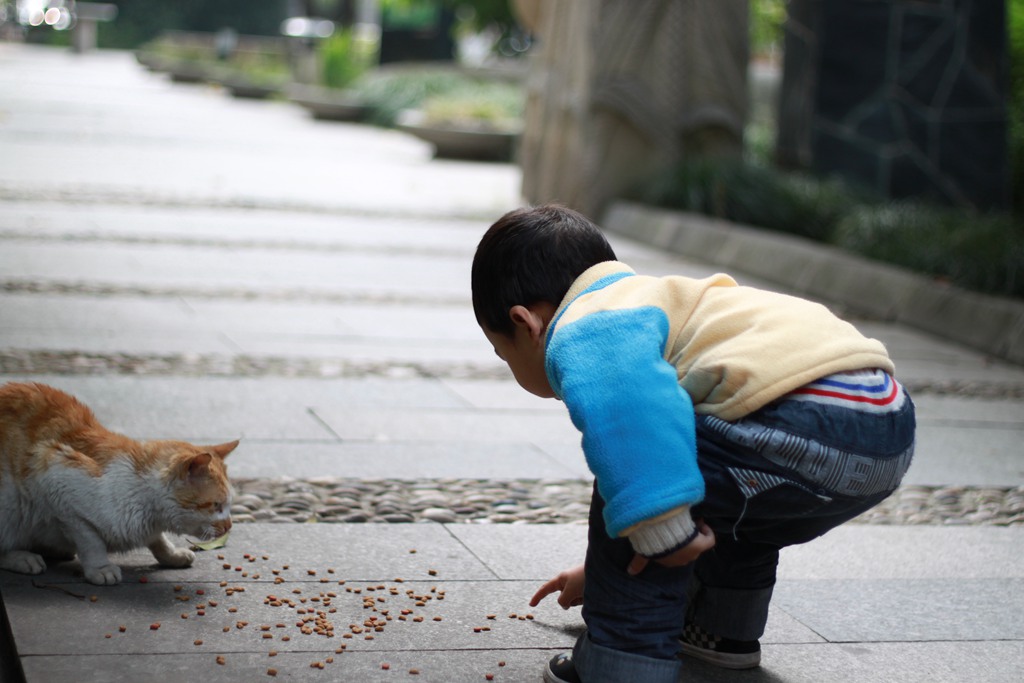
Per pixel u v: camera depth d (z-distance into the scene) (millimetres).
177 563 3541
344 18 38156
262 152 17969
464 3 27875
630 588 2672
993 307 8273
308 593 3426
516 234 2842
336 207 12680
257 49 40625
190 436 4875
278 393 5703
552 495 4543
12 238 9273
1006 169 12164
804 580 3896
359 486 4430
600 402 2496
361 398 5762
